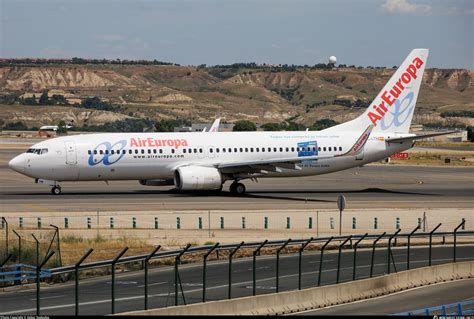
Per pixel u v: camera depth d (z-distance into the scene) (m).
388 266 100.06
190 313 79.62
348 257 116.38
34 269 99.25
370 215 152.62
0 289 95.62
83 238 124.25
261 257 116.69
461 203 172.75
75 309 78.75
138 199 170.12
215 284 97.38
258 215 149.75
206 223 140.62
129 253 113.25
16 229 131.50
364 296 94.88
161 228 135.25
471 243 130.38
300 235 130.25
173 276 102.56
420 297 95.38
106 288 95.75
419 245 128.00
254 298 84.75
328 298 91.31
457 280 106.38
